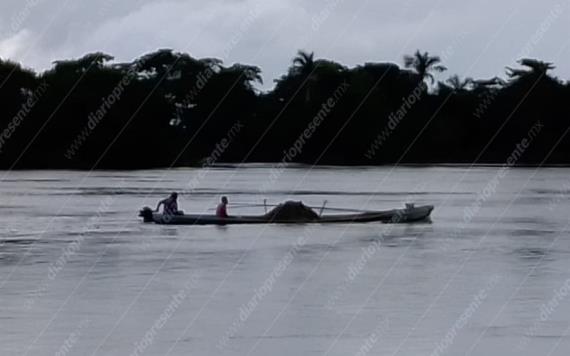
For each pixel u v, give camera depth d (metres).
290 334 62.47
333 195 194.38
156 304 71.62
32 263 92.00
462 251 101.69
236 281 81.50
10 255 97.69
